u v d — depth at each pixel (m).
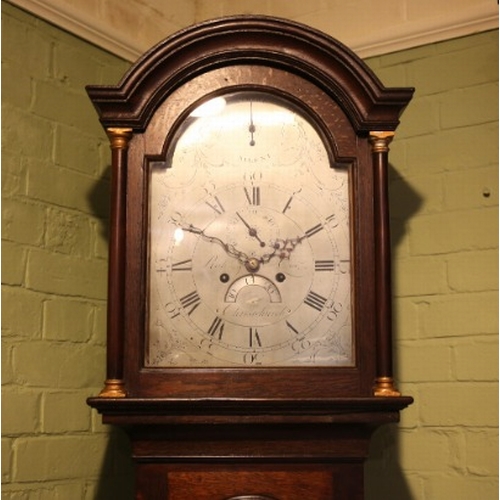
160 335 1.63
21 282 1.84
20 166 1.86
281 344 1.63
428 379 2.03
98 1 2.10
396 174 2.13
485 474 1.94
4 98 1.84
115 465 2.04
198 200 1.67
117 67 2.15
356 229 1.64
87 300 2.01
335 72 1.66
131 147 1.66
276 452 1.59
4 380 1.78
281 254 1.65
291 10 2.29
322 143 1.68
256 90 1.69
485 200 2.01
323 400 1.53
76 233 2.00
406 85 2.14
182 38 1.65
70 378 1.94
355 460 1.60
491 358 1.96
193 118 1.70
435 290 2.05
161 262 1.65
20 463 1.79
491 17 2.04
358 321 1.62
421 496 2.01
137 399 1.54
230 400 1.53
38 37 1.94
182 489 1.59
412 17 2.14
